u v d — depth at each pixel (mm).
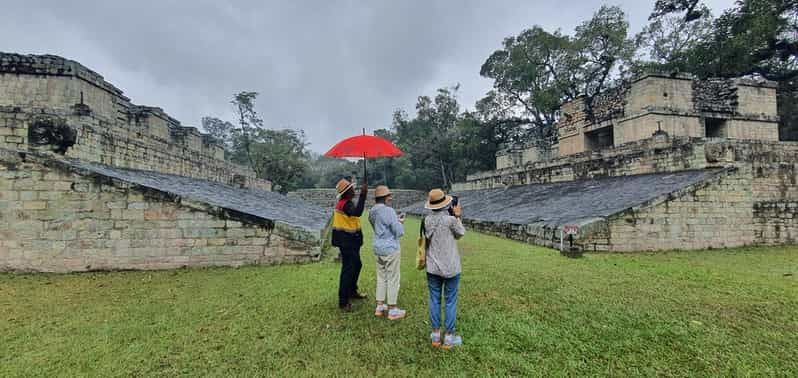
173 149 14523
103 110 12977
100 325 4203
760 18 19562
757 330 3943
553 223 10070
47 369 3186
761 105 18281
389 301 4379
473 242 10969
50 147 7809
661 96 17188
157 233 7250
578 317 4348
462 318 4348
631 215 9164
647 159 13945
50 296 5352
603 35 30469
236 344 3695
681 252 9070
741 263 7586
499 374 3104
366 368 3217
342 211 4883
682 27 29109
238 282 6141
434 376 3076
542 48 33312
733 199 10047
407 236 13086
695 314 4426
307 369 3195
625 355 3420
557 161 20719
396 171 55531
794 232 10516
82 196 7039
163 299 5211
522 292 5383
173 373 3135
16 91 11477
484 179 29125
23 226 6887
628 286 5672
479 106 39812
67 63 11539
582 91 33000
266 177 39500
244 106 41281
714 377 3027
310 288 5730
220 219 7465
